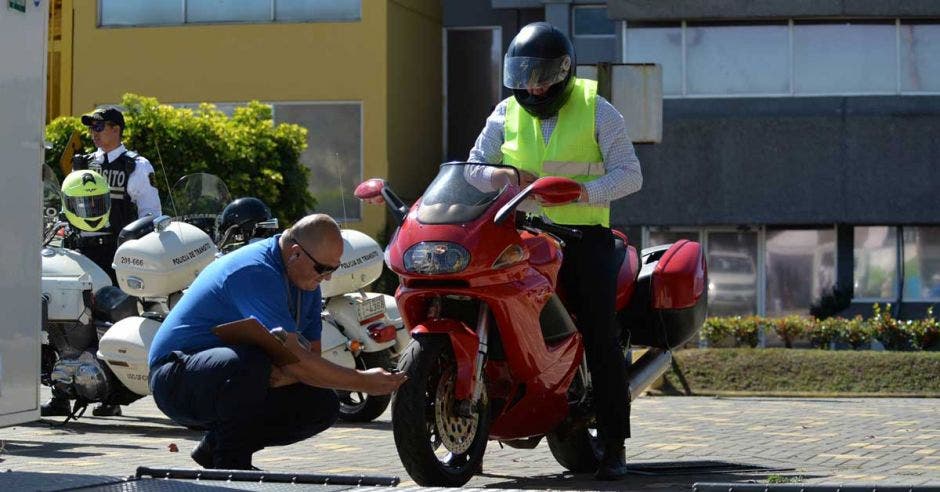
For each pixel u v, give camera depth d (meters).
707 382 20.19
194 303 8.95
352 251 15.25
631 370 11.60
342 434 14.35
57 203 15.46
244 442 8.98
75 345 15.04
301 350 8.76
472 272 9.52
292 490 7.79
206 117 32.03
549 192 9.65
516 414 10.22
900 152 36.16
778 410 17.14
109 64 38.62
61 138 30.77
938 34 36.25
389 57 37.78
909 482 10.45
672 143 36.41
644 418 16.05
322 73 37.78
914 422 15.54
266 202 32.50
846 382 20.12
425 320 9.80
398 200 10.41
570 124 10.81
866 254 36.84
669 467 11.62
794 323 27.70
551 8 39.44
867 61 36.31
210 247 14.77
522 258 9.76
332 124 37.78
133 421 15.46
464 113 41.78
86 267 15.09
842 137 36.16
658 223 36.50
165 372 8.84
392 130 37.94
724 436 14.15
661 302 11.46
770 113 36.28
